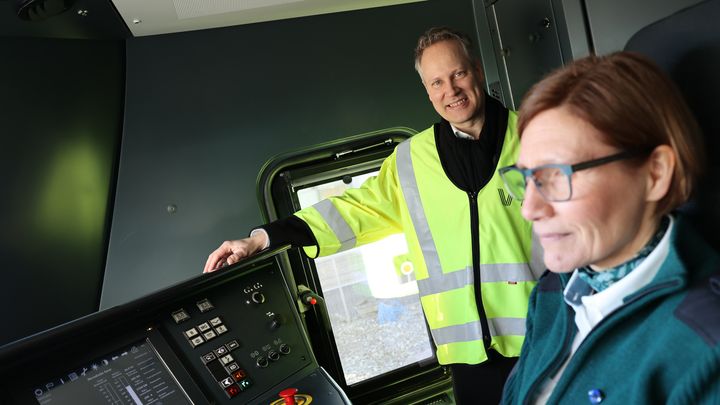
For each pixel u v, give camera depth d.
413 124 3.13
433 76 2.12
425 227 2.21
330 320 3.13
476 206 2.11
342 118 3.04
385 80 3.11
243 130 2.90
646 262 0.89
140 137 2.75
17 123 2.21
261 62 2.94
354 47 3.07
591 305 0.96
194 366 1.50
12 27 2.09
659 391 0.80
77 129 2.46
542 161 0.87
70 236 2.43
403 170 2.25
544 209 0.88
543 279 1.19
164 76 2.79
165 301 1.51
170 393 1.42
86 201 2.52
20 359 1.23
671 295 0.84
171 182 2.78
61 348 1.32
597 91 0.84
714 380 0.75
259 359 1.61
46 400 1.25
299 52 2.99
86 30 2.41
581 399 0.91
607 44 2.11
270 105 2.95
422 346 3.23
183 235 2.78
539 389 1.06
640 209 0.86
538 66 2.51
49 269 2.33
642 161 0.85
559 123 0.86
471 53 2.17
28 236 2.25
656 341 0.82
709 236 1.00
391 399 3.15
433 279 2.21
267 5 2.69
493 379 2.16
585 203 0.84
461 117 2.11
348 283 3.15
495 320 2.10
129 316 1.43
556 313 1.14
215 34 2.87
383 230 2.30
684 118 0.85
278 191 3.01
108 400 1.33
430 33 2.16
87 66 2.51
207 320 1.59
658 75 0.85
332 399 1.54
